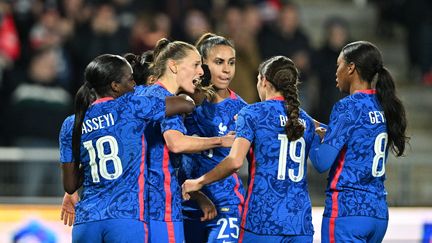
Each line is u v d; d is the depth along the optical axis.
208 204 21.80
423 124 47.88
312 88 41.50
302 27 50.97
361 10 54.66
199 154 22.16
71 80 40.22
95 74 20.14
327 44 41.94
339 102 20.75
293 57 41.59
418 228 28.05
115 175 19.83
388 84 20.84
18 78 38.81
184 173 22.33
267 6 45.91
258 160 20.17
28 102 37.50
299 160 20.36
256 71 38.91
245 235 20.23
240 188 22.55
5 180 31.78
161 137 20.69
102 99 20.22
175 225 20.59
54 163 32.06
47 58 37.91
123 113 20.00
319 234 27.66
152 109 20.06
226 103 22.38
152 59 21.83
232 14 40.88
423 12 48.53
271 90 20.55
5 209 29.94
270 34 42.03
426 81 49.19
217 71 21.92
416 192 35.94
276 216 19.98
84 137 20.05
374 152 20.70
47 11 40.44
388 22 51.75
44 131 37.50
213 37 22.17
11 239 28.14
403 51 52.09
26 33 40.88
